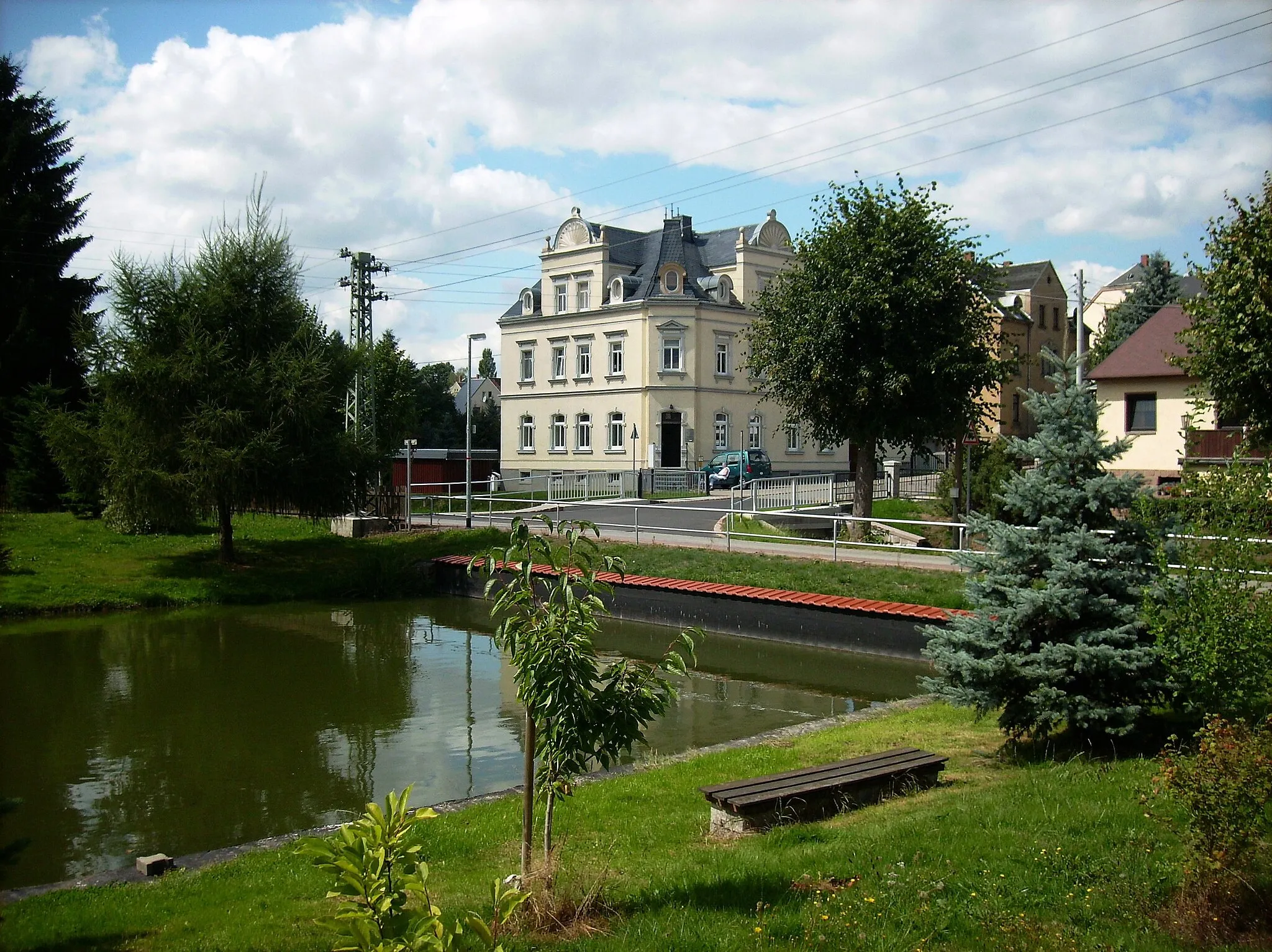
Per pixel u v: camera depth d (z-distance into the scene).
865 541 25.72
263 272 27.09
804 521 28.67
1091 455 8.44
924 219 24.12
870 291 23.73
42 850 8.95
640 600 21.52
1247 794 4.81
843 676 16.06
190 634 20.88
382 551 28.31
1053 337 61.06
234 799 10.38
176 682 16.28
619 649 18.61
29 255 37.59
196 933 5.73
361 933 3.56
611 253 50.69
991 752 9.27
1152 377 34.62
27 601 22.80
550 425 53.19
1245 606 6.86
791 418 26.89
